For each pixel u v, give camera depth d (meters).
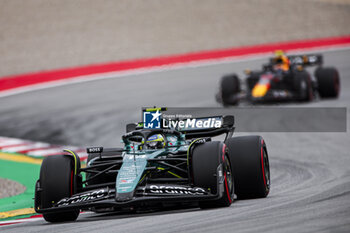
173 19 166.12
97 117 69.94
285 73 68.75
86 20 162.12
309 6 183.50
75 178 25.11
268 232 18.06
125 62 115.44
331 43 136.25
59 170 24.86
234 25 162.50
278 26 162.75
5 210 32.88
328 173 35.88
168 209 26.50
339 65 109.19
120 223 22.62
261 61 116.50
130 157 25.55
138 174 23.83
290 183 33.69
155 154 25.52
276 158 44.19
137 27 157.75
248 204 25.48
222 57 121.50
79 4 176.88
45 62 124.12
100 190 24.22
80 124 66.75
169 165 25.11
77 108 76.25
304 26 163.38
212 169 23.81
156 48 138.75
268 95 67.25
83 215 29.78
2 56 130.00
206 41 147.00
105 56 130.25
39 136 62.28
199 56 122.56
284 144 49.62
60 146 56.88
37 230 23.17
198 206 26.72
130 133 27.02
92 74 104.31
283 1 188.00
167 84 92.88
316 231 17.77
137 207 24.11
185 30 155.75
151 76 101.44
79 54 131.50
